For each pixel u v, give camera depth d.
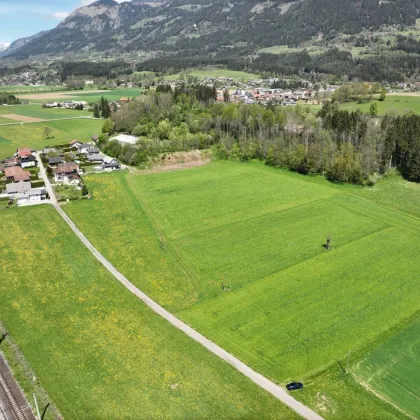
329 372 52.28
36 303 66.38
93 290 69.69
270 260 78.56
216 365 53.31
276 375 51.91
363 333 59.31
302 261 78.12
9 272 74.75
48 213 99.25
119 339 58.16
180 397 48.62
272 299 66.94
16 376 51.59
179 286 70.69
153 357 54.72
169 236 88.31
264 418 45.78
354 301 66.44
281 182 121.69
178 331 59.62
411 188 117.19
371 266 76.25
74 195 110.19
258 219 96.50
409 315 63.12
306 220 95.75
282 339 58.12
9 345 57.12
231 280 72.31
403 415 46.25
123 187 117.12
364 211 100.94
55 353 55.62
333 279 72.31
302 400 48.09
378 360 54.31
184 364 53.53
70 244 84.62
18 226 92.44
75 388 49.97
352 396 48.72
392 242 85.25
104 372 52.38
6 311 64.38
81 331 59.91
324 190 115.00
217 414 46.38
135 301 66.62
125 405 47.56
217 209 102.25
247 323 61.44
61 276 73.62
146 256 80.31
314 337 58.50
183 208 102.88
